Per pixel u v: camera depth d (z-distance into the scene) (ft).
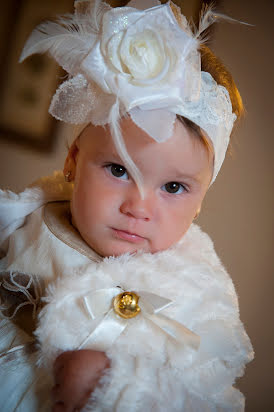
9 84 5.11
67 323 2.26
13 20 4.97
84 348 2.22
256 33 4.93
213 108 2.45
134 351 2.17
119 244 2.46
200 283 2.44
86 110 2.34
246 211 5.03
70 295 2.31
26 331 2.73
